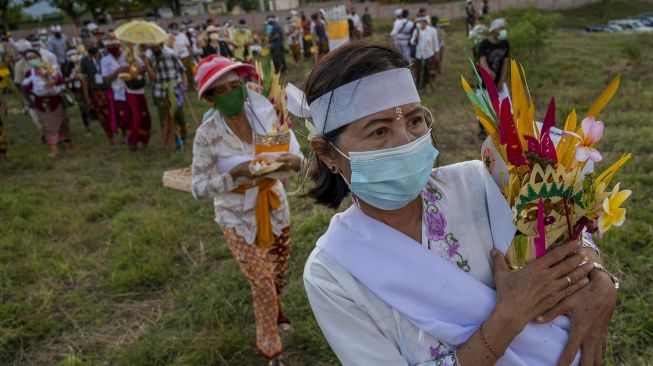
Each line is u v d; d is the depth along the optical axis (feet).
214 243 14.84
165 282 12.90
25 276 13.69
